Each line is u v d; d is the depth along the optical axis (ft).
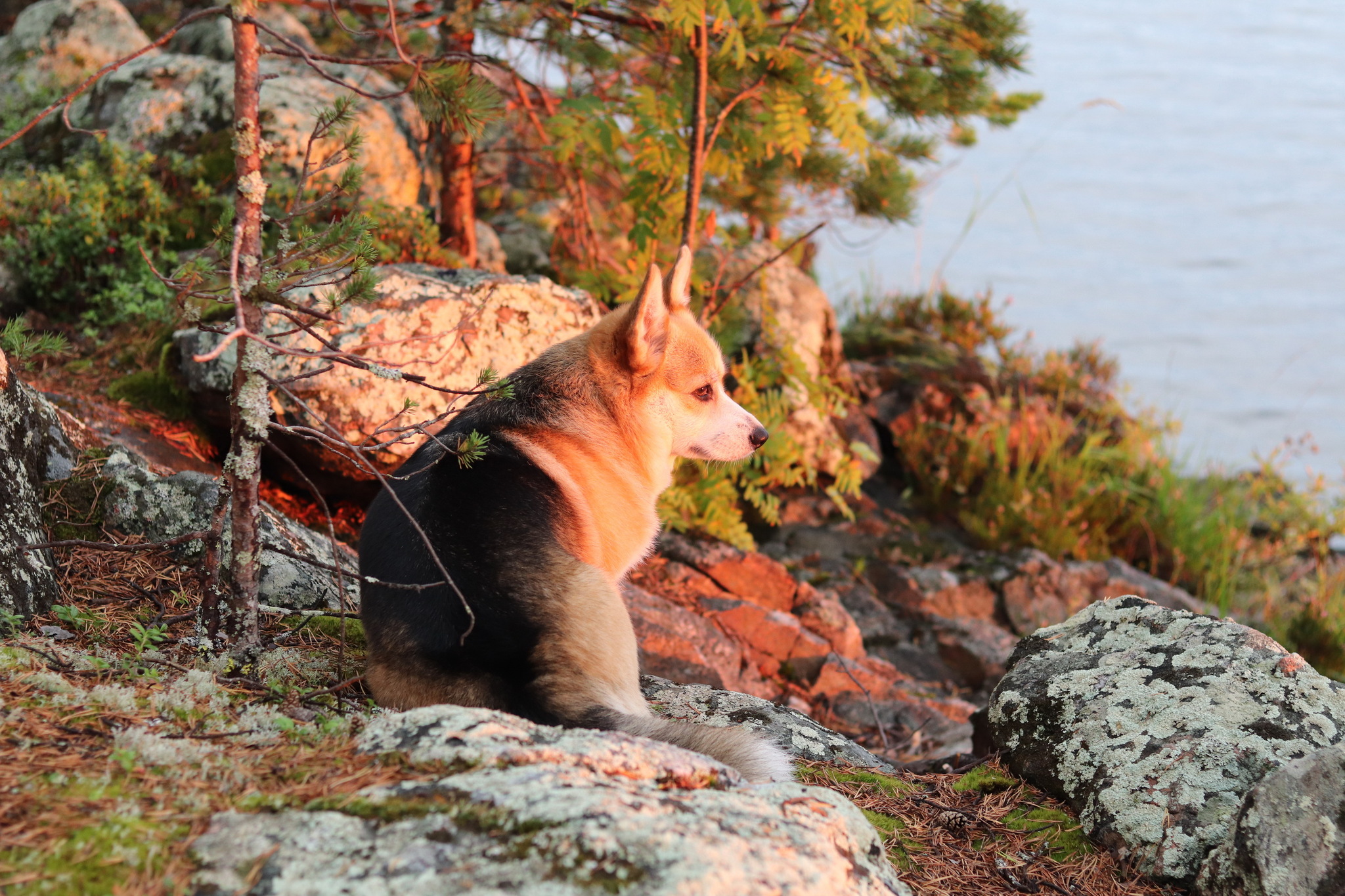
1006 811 10.44
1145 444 34.22
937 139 28.94
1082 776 10.34
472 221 24.70
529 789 6.89
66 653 9.37
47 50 25.43
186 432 17.66
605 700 9.29
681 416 13.15
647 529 12.52
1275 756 9.54
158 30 29.27
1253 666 10.50
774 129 20.63
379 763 7.58
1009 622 25.55
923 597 25.25
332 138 21.75
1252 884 8.23
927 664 23.48
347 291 10.25
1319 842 8.12
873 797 10.66
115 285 19.89
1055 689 11.29
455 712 8.02
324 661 11.23
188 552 12.87
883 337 35.17
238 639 10.66
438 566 9.45
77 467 13.51
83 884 5.95
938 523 29.58
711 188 28.76
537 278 19.02
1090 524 30.86
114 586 11.97
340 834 6.54
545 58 23.50
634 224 23.91
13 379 12.63
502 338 17.88
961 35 24.32
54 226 20.34
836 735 12.64
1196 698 10.38
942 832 10.00
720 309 23.34
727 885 6.18
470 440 10.11
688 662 17.24
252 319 10.07
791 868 6.55
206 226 21.31
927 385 32.09
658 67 23.97
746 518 26.61
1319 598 30.01
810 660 20.13
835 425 28.81
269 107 21.70
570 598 9.68
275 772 7.56
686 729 9.01
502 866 6.23
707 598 20.45
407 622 9.62
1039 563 26.81
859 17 18.85
